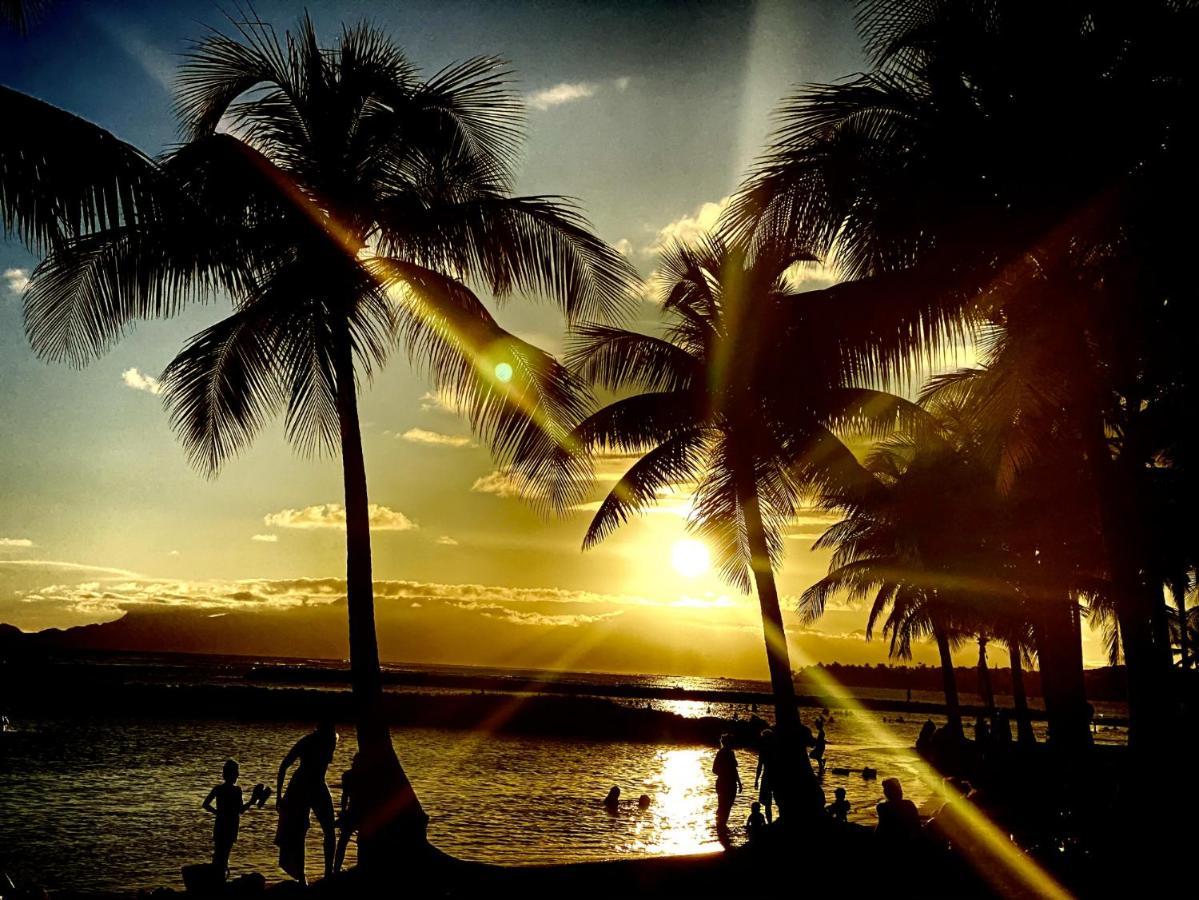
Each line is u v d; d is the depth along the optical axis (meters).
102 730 43.78
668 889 10.07
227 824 11.38
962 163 10.13
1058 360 10.92
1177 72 9.66
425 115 12.25
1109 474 11.38
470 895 10.02
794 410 16.77
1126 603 11.19
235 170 11.04
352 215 12.13
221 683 102.00
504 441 12.71
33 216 6.52
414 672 196.25
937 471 23.53
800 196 10.57
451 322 12.14
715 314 17.69
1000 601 26.38
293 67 12.45
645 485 17.86
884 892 9.80
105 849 15.80
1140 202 9.65
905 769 34.31
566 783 29.72
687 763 40.38
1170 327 10.97
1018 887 9.88
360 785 11.66
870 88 10.42
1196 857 9.88
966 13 10.30
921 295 10.52
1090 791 14.52
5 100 6.29
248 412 12.09
